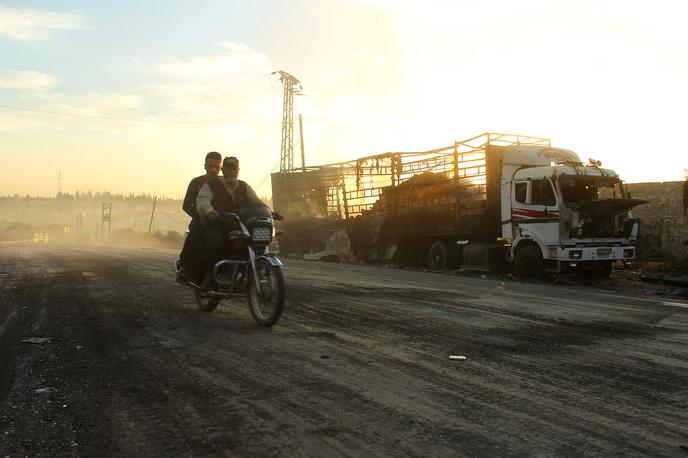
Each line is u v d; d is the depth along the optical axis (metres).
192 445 2.62
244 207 5.89
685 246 16.86
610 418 3.01
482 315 6.47
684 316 6.85
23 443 2.64
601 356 4.45
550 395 3.40
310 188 24.23
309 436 2.73
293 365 4.07
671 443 2.68
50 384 3.58
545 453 2.54
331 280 10.84
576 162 14.16
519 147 14.87
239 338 5.02
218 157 6.18
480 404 3.22
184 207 6.45
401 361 4.21
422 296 8.25
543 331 5.51
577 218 12.95
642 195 18.14
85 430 2.80
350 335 5.19
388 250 20.02
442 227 17.34
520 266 14.23
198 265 6.22
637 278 13.96
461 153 16.61
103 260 16.38
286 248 25.58
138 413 3.04
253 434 2.75
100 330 5.36
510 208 14.60
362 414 3.04
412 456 2.51
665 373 3.94
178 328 5.49
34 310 6.57
